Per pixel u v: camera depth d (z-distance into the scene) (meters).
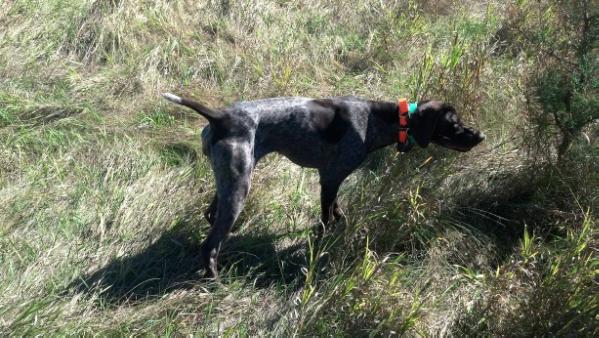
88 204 3.04
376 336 2.61
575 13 3.05
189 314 2.65
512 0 4.60
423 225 3.00
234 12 4.28
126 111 3.57
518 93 3.62
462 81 3.48
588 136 3.22
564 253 2.83
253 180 3.19
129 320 2.61
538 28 3.57
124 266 2.82
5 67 3.64
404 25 4.39
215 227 2.79
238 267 2.92
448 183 3.21
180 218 3.00
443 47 4.18
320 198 3.20
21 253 2.80
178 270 2.87
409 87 3.78
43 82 3.65
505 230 3.13
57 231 2.91
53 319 2.55
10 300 2.60
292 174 3.30
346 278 2.74
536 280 2.73
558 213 3.05
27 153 3.27
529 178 3.20
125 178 3.18
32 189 3.06
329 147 2.89
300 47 4.09
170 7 4.19
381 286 2.73
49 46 3.83
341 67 4.06
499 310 2.67
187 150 3.38
